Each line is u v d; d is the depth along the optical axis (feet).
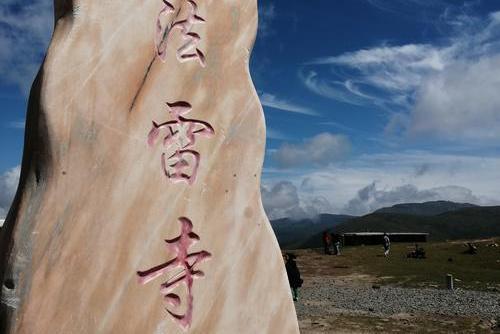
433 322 48.37
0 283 13.61
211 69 16.99
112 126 14.87
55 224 13.83
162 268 15.42
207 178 16.57
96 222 14.40
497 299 61.77
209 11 17.12
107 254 14.49
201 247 16.24
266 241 17.56
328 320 49.85
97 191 14.48
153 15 15.87
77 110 14.33
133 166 15.14
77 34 14.57
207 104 16.79
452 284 72.49
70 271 13.92
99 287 14.29
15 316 13.25
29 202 13.82
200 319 15.98
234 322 16.61
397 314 53.01
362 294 68.59
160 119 15.79
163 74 15.97
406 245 137.49
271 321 17.30
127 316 14.67
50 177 13.92
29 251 13.50
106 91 14.82
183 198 16.02
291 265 61.67
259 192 17.69
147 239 15.21
